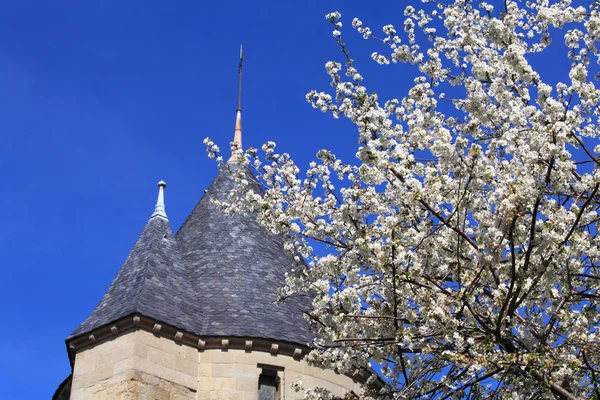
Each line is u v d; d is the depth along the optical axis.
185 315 15.16
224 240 18.23
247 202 11.01
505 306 8.70
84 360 14.44
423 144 10.02
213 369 14.62
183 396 14.18
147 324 14.36
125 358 13.95
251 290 16.52
